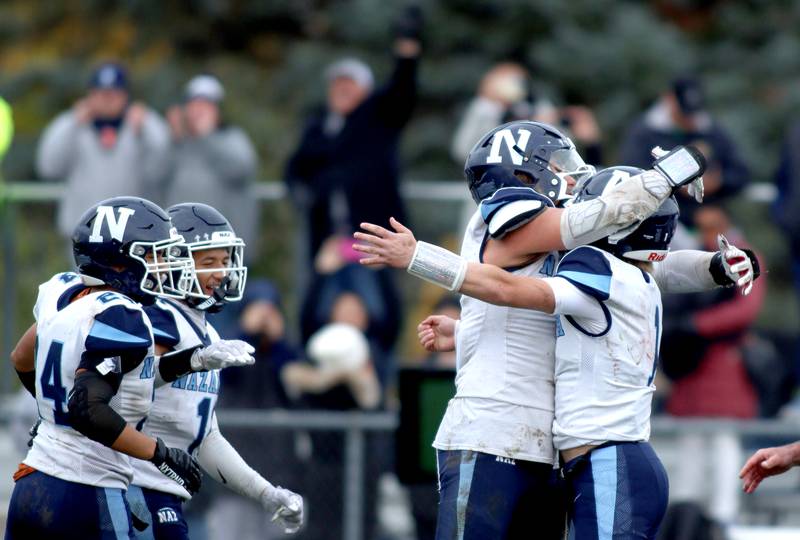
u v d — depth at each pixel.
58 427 19.64
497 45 65.31
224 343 19.58
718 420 34.34
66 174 38.75
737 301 36.34
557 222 19.78
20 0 71.19
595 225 19.56
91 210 20.02
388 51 65.81
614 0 66.94
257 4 69.75
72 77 65.44
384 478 34.38
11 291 39.84
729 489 33.72
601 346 19.92
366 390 35.34
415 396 24.05
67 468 19.47
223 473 22.16
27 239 39.94
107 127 38.44
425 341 22.81
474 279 19.50
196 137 38.19
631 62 64.00
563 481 20.69
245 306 35.41
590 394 19.97
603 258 19.92
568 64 63.84
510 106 37.78
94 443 19.55
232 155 38.09
